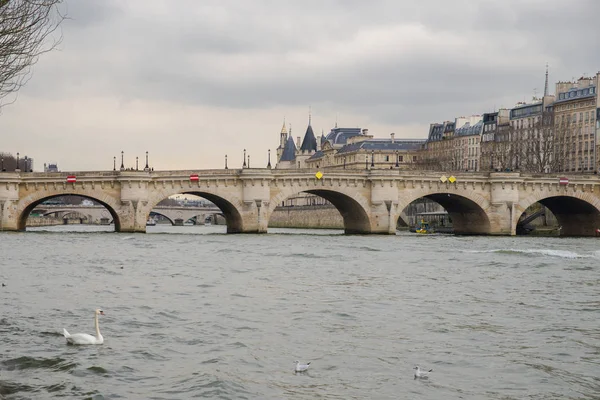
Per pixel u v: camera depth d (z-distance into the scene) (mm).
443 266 78188
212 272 70375
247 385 31547
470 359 36094
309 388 31344
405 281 64500
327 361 35438
